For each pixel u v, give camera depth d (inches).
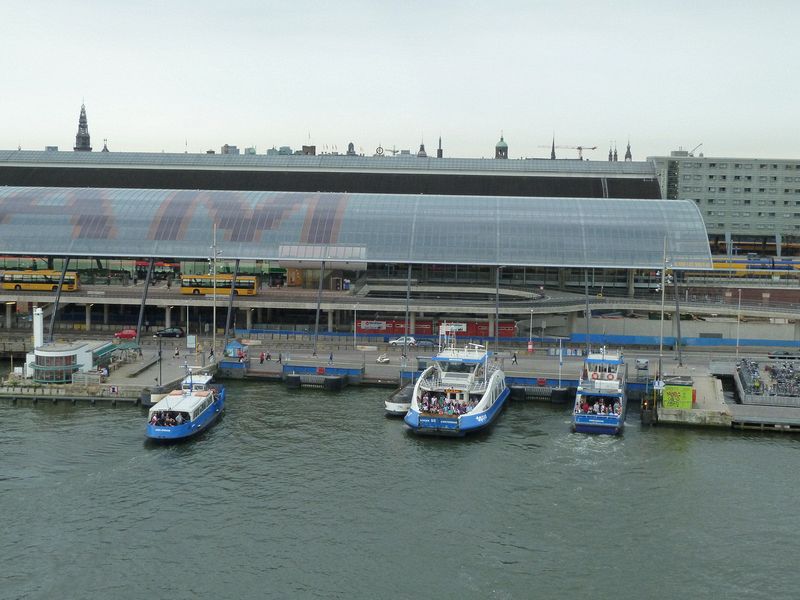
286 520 3718.0
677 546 3518.7
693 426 5044.3
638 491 4047.7
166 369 6018.7
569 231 7495.1
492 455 4522.6
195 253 7327.8
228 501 3900.1
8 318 7421.3
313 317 7834.6
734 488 4092.0
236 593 3152.1
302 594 3147.1
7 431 4803.2
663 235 7485.2
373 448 4613.7
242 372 6131.9
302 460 4416.8
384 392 5812.0
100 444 4603.8
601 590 3186.5
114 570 3294.8
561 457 4503.0
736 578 3277.6
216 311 7815.0
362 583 3221.0
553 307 7150.6
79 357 5664.4
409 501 3922.2
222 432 4852.4
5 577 3228.3
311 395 5708.7
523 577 3270.2
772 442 4766.2
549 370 6102.4
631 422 5152.6
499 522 3718.0
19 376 5718.5
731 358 6683.1
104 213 7623.0
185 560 3376.0
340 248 7337.6
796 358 6663.4
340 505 3873.0
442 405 5022.1
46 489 3983.8
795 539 3587.6
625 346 7126.0
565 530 3649.1
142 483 4077.3
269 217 7598.4
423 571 3309.5
